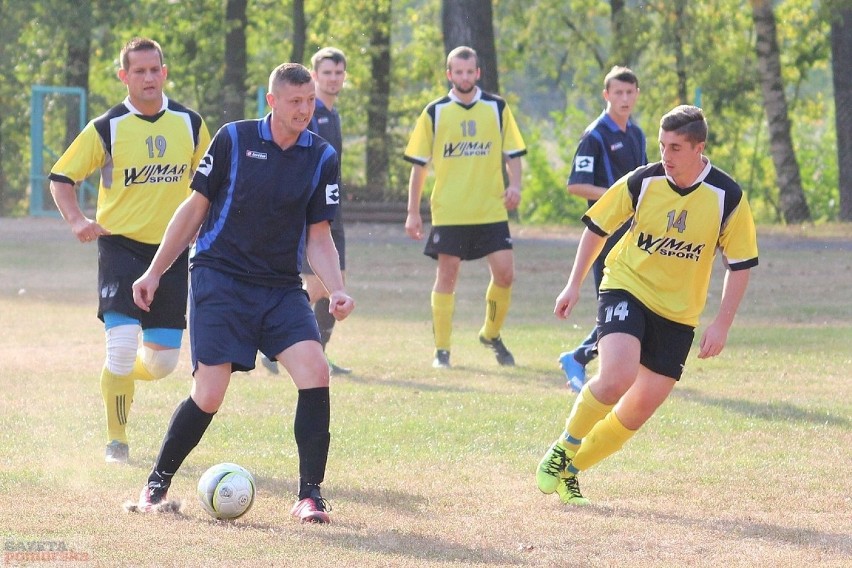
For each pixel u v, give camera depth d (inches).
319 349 531.8
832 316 1412.4
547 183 3245.6
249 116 3024.1
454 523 528.4
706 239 556.7
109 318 667.4
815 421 800.9
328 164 538.9
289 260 537.6
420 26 3750.0
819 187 3120.1
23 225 2620.6
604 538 507.2
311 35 3678.6
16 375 959.6
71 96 2888.8
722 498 589.6
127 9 3169.3
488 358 1100.5
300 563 448.1
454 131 1035.9
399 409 833.5
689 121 536.4
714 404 863.1
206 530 498.0
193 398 530.9
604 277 587.8
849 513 561.0
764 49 2699.3
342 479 620.7
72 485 590.6
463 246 1033.5
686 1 2829.7
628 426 579.5
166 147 668.7
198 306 530.0
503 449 706.2
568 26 3636.8
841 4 2608.3
